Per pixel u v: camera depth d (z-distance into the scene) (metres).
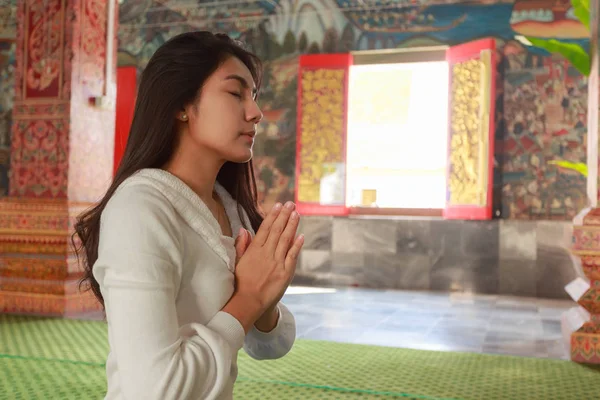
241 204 1.50
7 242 6.12
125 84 11.28
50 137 6.17
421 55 10.20
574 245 4.80
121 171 1.21
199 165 1.27
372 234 9.95
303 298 8.23
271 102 10.84
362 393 3.45
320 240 10.17
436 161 13.95
